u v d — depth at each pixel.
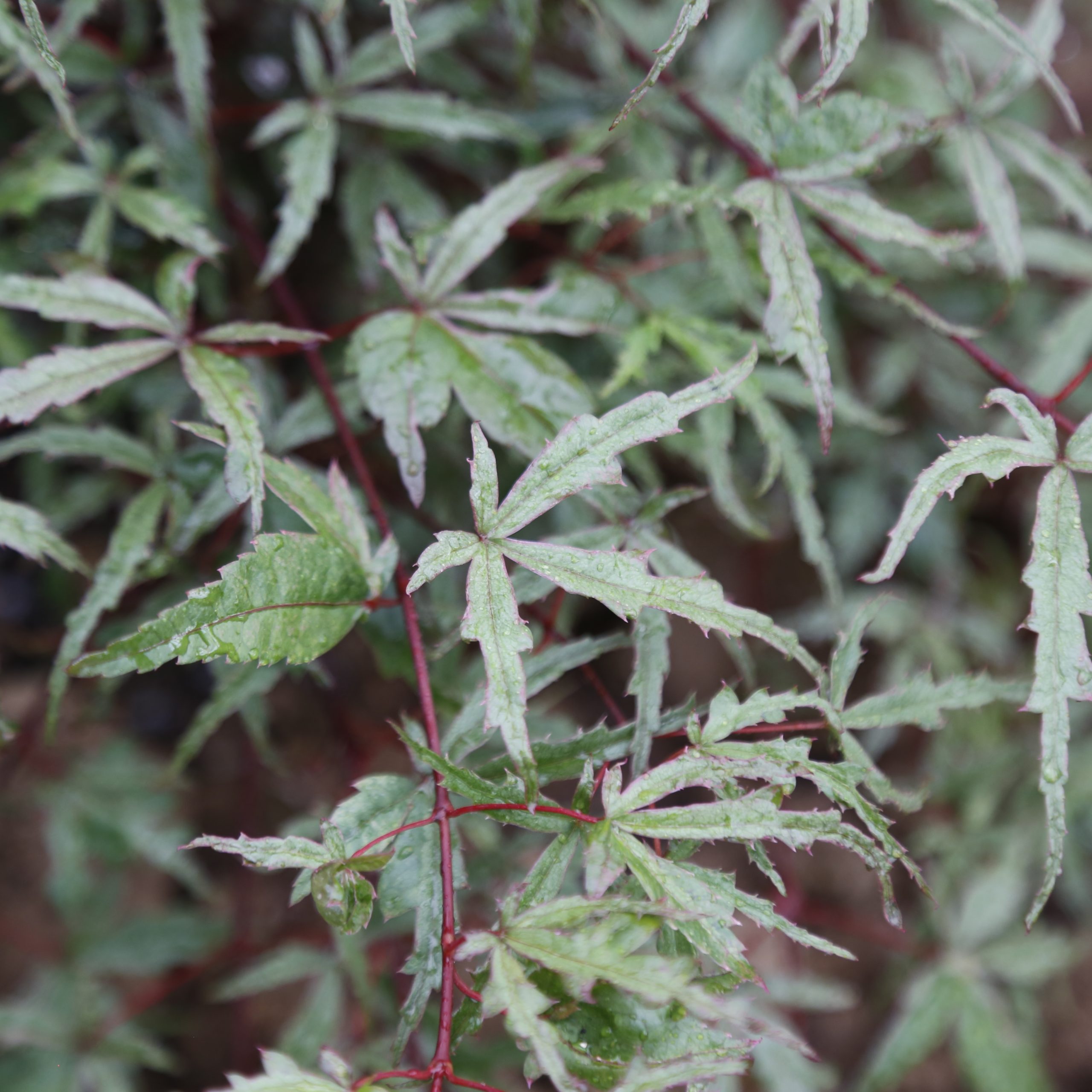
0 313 0.50
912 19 0.68
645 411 0.41
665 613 0.44
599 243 0.52
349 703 0.57
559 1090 0.38
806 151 0.45
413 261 0.46
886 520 0.64
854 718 0.42
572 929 0.40
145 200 0.48
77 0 0.47
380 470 0.52
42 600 0.60
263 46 0.54
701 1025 0.40
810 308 0.44
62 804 0.54
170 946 0.54
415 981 0.41
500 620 0.41
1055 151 0.47
